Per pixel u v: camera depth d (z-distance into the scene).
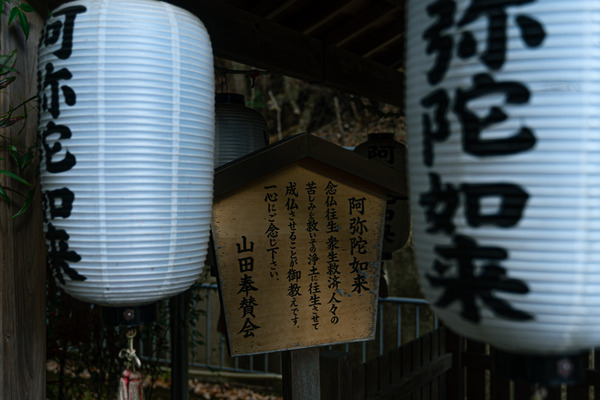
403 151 4.41
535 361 1.19
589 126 1.01
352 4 3.95
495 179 1.06
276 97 10.70
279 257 2.52
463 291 1.14
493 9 1.05
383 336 6.66
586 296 1.04
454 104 1.10
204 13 2.97
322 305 2.60
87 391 5.23
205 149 1.67
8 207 1.95
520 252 1.06
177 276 1.63
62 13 1.56
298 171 2.51
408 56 1.24
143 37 1.51
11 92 1.94
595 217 1.02
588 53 1.01
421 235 1.22
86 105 1.49
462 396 4.48
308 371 2.89
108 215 1.51
